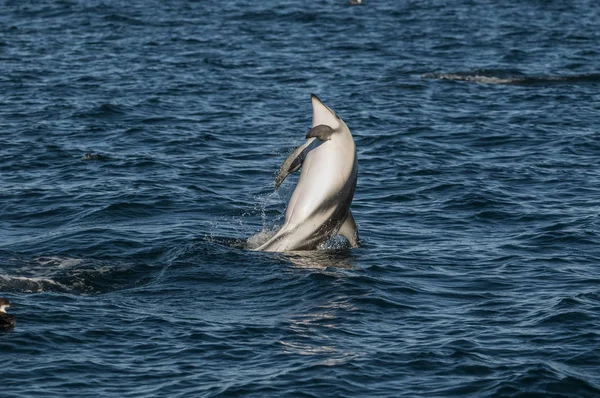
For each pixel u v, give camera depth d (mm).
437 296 59438
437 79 144000
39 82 134375
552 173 91688
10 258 65062
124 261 65062
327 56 164750
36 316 54344
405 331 53750
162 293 59250
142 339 52156
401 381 47719
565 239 70750
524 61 163125
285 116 117250
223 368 48875
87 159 94000
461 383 47469
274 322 54719
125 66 149500
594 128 112125
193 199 80812
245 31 192625
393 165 94438
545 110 122438
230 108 121062
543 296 59219
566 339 52500
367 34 191250
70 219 75125
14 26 189375
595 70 155750
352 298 58188
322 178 67438
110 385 46938
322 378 47688
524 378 47750
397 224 75500
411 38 186875
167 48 169000
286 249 67438
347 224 69000
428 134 108625
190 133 106562
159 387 46750
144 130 107375
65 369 48312
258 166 93375
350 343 51969
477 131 110000
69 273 62062
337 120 68312
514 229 74000
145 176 88062
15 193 81750
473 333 53406
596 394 46750
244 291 59656
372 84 139250
